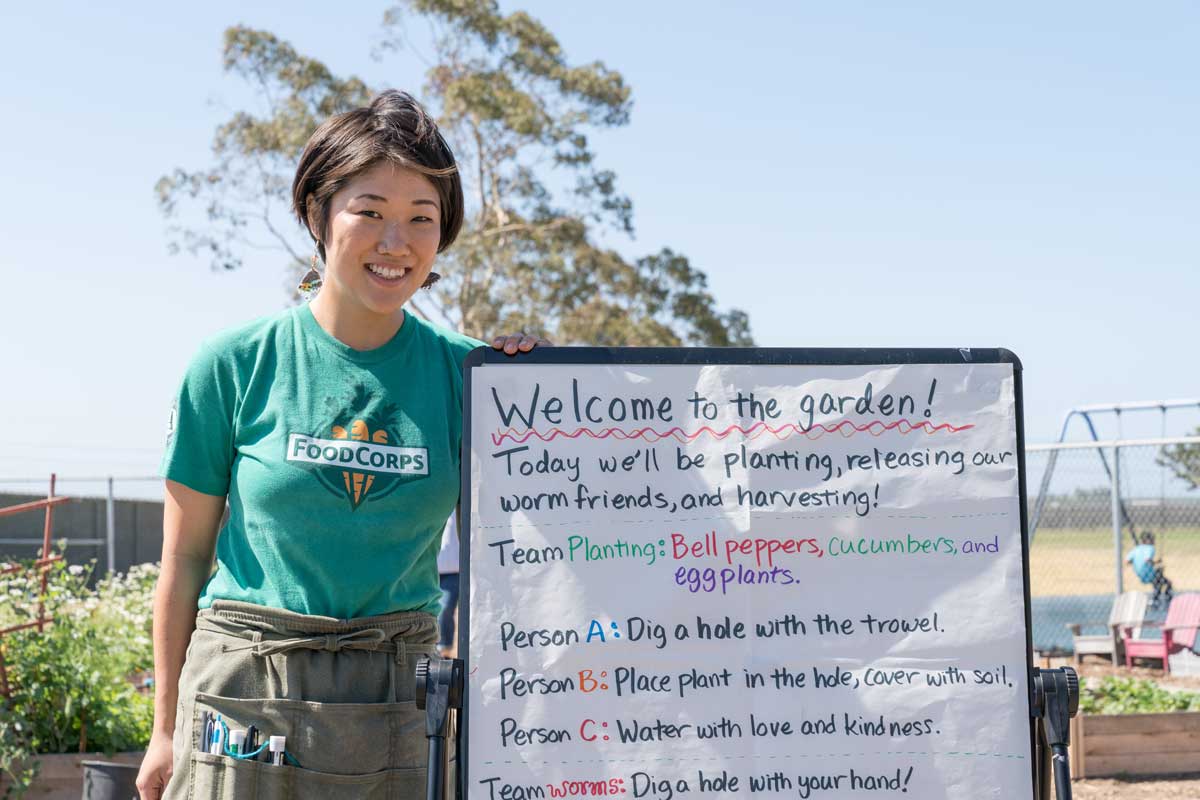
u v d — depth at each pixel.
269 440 2.73
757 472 2.76
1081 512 15.18
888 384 2.82
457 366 2.94
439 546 2.91
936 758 2.69
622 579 2.68
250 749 2.61
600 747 2.62
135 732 6.42
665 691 2.65
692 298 32.66
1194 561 15.79
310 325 2.83
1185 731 7.95
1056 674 2.71
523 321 31.19
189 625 2.84
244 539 2.74
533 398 2.73
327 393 2.77
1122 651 14.08
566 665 2.63
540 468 2.71
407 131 2.73
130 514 22.72
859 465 2.79
